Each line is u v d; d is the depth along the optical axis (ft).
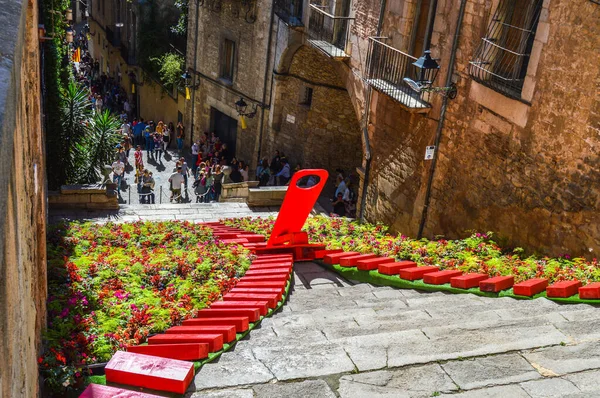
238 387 15.66
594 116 28.86
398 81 45.70
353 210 60.23
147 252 31.55
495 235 35.73
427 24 42.47
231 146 85.71
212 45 83.15
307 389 15.49
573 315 20.57
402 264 29.66
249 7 74.95
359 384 15.72
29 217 15.23
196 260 28.43
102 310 22.36
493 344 17.58
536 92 32.19
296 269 31.09
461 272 28.71
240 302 23.66
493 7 35.40
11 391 8.32
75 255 30.40
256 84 77.71
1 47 7.33
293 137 75.77
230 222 42.65
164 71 92.22
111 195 52.60
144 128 90.38
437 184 41.70
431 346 17.51
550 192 31.68
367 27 49.96
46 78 55.42
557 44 30.68
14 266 9.41
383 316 22.27
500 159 35.35
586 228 29.53
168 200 70.64
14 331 9.12
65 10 59.52
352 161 72.18
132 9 101.40
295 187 30.99
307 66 71.31
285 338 19.53
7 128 6.71
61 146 57.36
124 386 15.67
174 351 17.17
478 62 36.14
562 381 15.66
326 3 59.47
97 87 117.29
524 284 24.89
